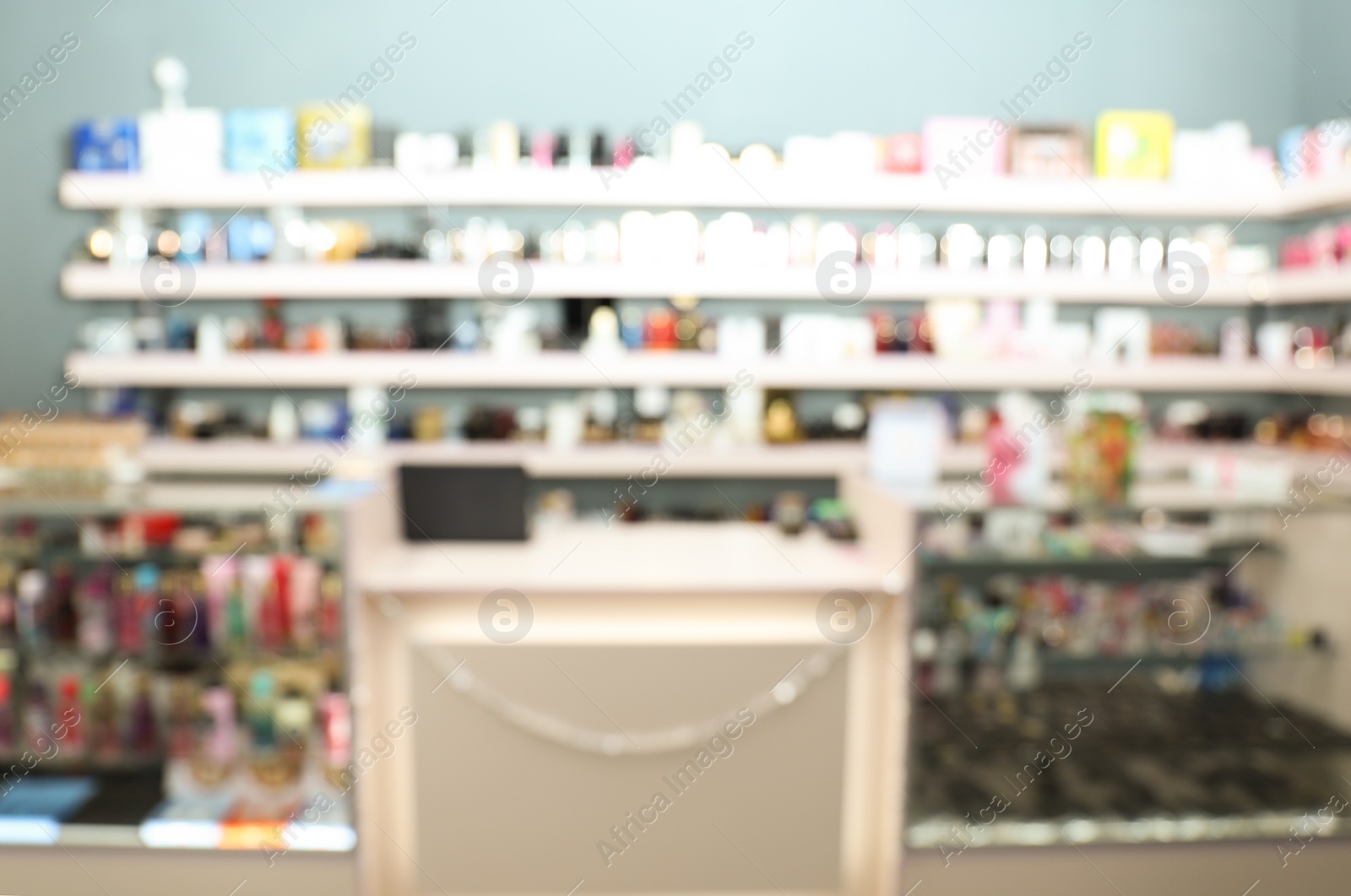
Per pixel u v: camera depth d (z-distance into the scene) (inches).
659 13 144.1
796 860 96.2
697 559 99.9
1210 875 97.8
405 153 135.5
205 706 99.3
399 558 98.6
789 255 139.2
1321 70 143.5
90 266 136.3
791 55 145.6
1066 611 100.7
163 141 133.9
